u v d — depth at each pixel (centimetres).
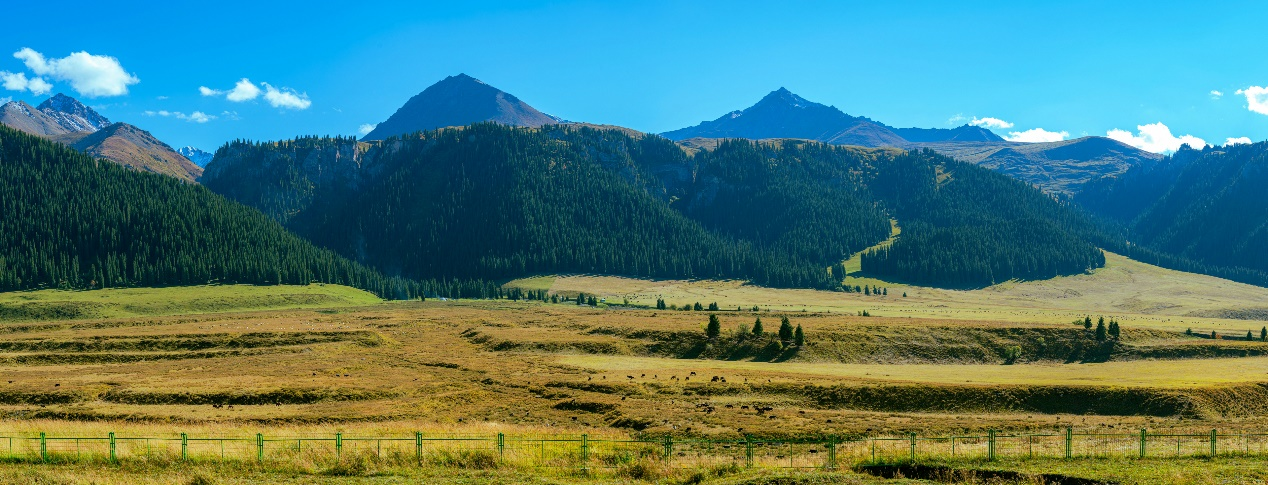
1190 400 8431
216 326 16475
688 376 9994
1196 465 4503
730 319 17350
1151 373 10506
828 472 4469
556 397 8981
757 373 10269
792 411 8131
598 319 17500
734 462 4872
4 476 4162
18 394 8919
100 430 6019
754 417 7650
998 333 14850
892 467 4656
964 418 7888
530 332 15200
